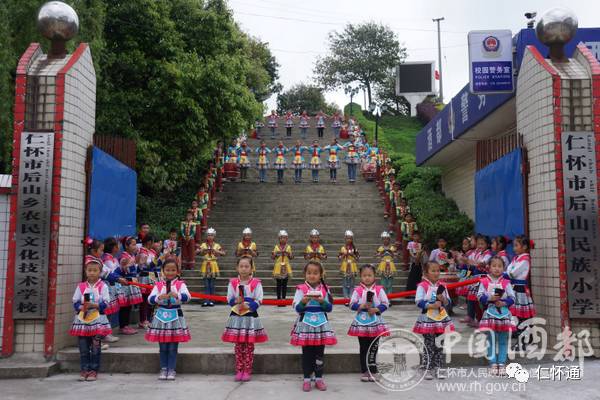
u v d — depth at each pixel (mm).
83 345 5828
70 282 6543
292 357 6191
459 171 14945
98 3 12367
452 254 10977
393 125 36375
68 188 6453
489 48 8570
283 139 28469
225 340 5793
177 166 15312
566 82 6512
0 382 5691
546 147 6613
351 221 15945
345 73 41688
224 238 14891
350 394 5273
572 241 6312
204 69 14469
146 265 8344
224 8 16469
